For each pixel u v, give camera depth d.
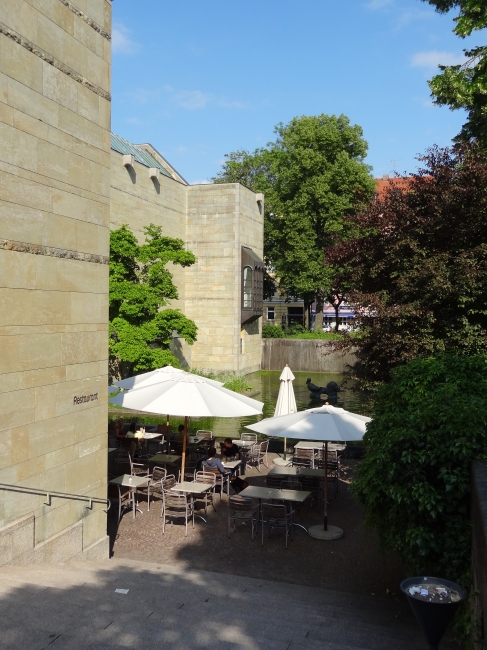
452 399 8.12
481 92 17.61
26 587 6.98
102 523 10.34
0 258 7.98
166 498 12.62
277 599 8.10
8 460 8.19
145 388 13.97
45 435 8.92
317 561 10.81
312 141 46.38
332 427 12.03
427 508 7.26
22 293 8.41
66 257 9.33
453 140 19.94
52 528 9.05
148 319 25.44
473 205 13.91
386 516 8.41
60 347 9.23
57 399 9.19
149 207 35.03
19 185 8.30
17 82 8.20
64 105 9.21
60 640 5.39
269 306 72.50
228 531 11.94
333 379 42.28
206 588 8.20
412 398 8.82
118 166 31.52
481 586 5.12
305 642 6.09
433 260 13.77
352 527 12.66
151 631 5.84
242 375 41.31
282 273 49.19
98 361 10.22
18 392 8.36
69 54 9.32
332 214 45.22
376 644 6.49
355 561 10.84
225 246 39.69
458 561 7.28
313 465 16.23
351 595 9.20
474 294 13.67
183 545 11.41
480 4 16.59
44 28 8.72
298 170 46.41
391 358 14.77
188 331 25.47
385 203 15.30
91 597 6.85
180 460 15.80
